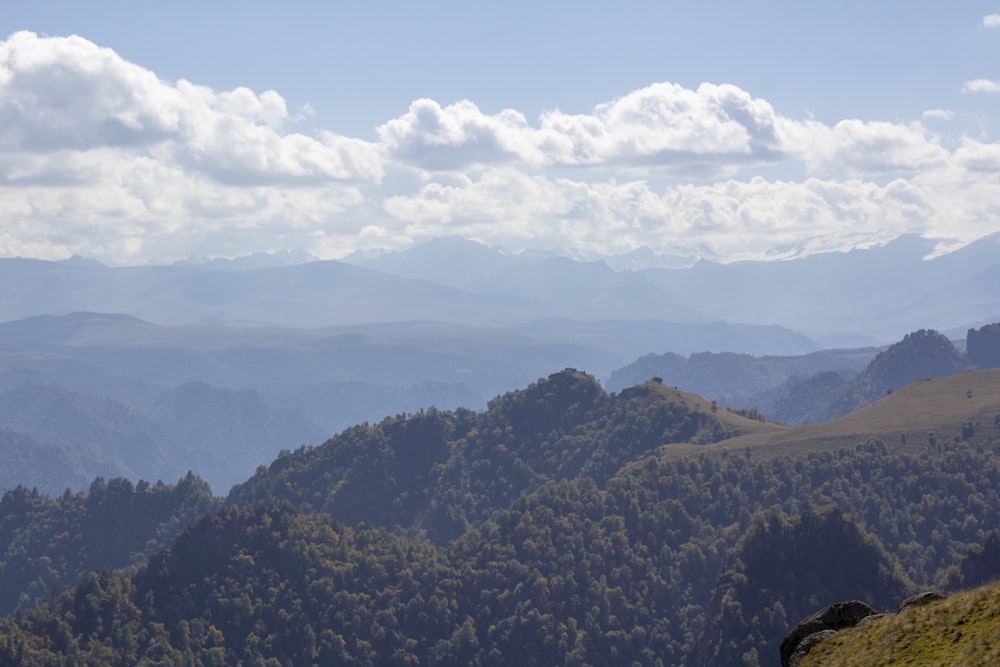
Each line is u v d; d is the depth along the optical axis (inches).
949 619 2053.4
